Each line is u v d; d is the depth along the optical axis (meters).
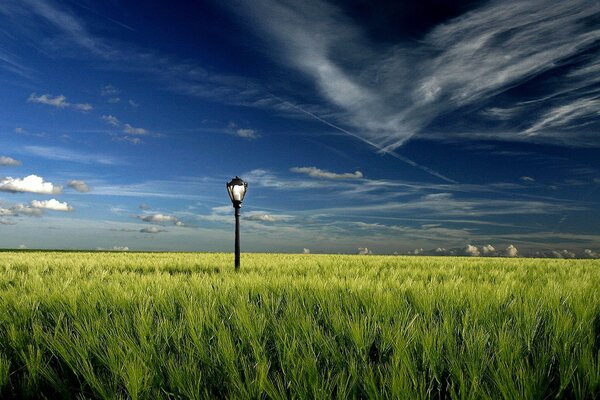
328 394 2.00
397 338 2.50
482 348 2.38
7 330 3.16
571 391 2.18
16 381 2.59
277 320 3.27
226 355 2.38
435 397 2.23
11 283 6.57
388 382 2.04
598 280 6.43
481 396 1.92
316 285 5.09
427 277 7.49
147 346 2.61
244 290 4.79
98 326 3.02
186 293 4.68
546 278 7.41
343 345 2.71
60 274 7.84
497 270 9.26
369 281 5.49
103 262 12.37
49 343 2.86
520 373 2.00
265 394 2.15
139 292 4.51
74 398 2.39
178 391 2.13
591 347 2.53
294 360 2.43
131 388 2.11
